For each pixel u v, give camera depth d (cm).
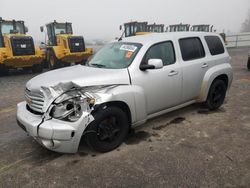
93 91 369
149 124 497
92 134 368
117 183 315
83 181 322
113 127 393
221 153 379
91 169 347
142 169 343
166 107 472
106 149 388
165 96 459
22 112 391
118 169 345
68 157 380
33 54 1297
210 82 532
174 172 333
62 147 345
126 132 409
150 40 456
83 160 371
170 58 471
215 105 566
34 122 349
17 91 845
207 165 348
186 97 504
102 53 495
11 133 479
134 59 423
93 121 364
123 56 443
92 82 369
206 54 534
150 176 327
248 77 980
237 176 322
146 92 426
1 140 448
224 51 584
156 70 439
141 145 411
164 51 464
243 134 444
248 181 312
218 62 555
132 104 402
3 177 335
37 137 349
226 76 577
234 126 480
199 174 328
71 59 1469
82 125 348
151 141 425
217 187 302
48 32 1623
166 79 452
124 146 409
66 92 352
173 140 427
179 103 496
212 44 558
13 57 1216
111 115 382
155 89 438
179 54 484
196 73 507
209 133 451
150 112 446
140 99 411
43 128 338
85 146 411
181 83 481
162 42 464
